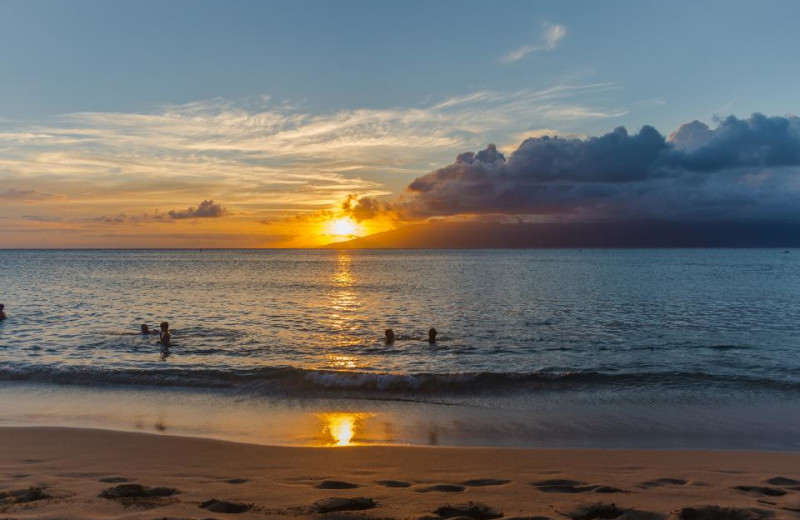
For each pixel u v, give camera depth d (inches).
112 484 269.4
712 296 1716.3
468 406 499.8
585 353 798.5
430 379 572.7
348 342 890.1
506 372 613.6
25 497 237.5
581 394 540.4
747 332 992.2
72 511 217.2
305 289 2084.2
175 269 3937.0
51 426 422.0
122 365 688.4
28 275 3036.4
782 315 1240.2
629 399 521.0
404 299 1668.3
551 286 2201.0
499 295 1796.3
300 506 227.3
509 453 351.3
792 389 557.3
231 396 537.6
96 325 1063.6
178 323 1106.1
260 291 1982.0
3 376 607.5
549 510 223.5
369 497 242.5
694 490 262.1
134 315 1237.7
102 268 4042.8
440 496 247.4
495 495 250.8
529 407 495.8
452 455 345.4
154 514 212.8
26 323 1088.8
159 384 580.7
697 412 475.8
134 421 447.2
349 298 1706.4
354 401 519.5
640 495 251.6
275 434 411.2
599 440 398.3
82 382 590.6
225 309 1382.9
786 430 422.9
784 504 233.8
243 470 307.3
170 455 341.4
